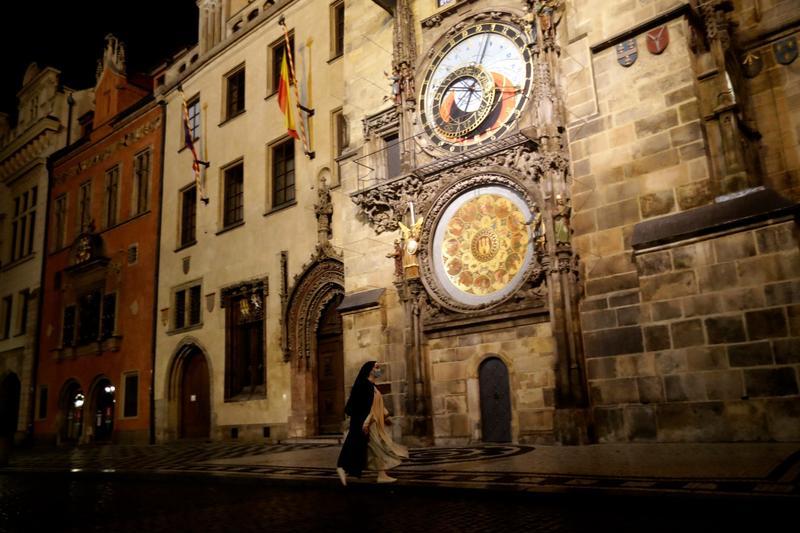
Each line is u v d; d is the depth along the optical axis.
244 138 26.47
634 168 13.68
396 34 18.31
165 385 27.61
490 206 15.79
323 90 23.23
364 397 9.53
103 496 10.99
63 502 10.48
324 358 22.11
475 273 15.82
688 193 12.91
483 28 16.72
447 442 15.79
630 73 14.05
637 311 13.10
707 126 13.24
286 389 22.45
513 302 14.85
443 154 16.89
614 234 13.72
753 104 14.20
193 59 31.39
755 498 6.41
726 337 11.77
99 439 31.66
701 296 12.14
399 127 18.05
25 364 37.31
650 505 6.98
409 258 16.80
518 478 8.78
